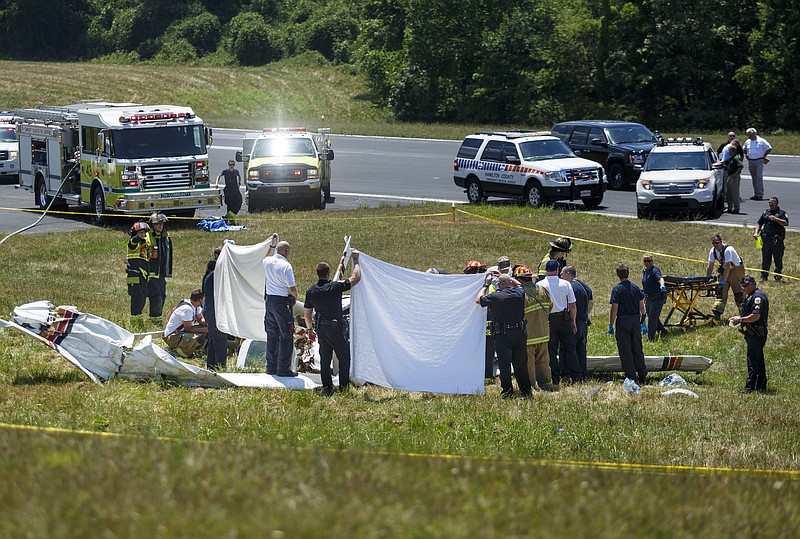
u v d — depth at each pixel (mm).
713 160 101125
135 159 95500
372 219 101312
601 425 40062
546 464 26562
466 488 20500
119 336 45188
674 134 193625
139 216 102688
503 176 108750
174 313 52594
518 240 87938
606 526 18797
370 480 20906
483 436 37312
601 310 68438
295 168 108750
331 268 78438
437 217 102125
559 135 128125
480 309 44656
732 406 44750
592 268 78312
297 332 50500
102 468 21141
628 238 87938
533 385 47906
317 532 16797
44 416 36875
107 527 17094
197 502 18500
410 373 44938
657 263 78625
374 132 197125
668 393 46906
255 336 49844
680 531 19391
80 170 102625
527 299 47062
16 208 113000
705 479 27094
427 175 138375
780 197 109188
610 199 113062
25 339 50438
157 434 33906
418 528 17406
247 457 23047
